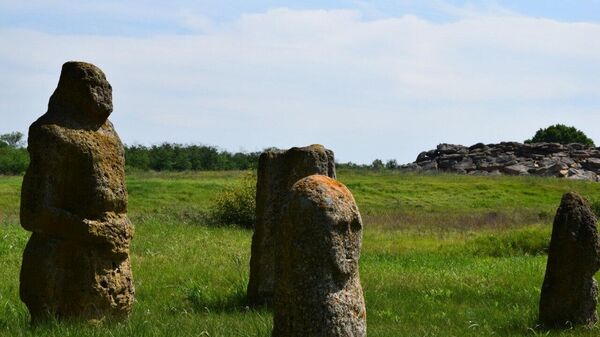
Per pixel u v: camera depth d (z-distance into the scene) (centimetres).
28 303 1121
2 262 1862
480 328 1366
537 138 10700
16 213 3453
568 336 1319
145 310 1308
